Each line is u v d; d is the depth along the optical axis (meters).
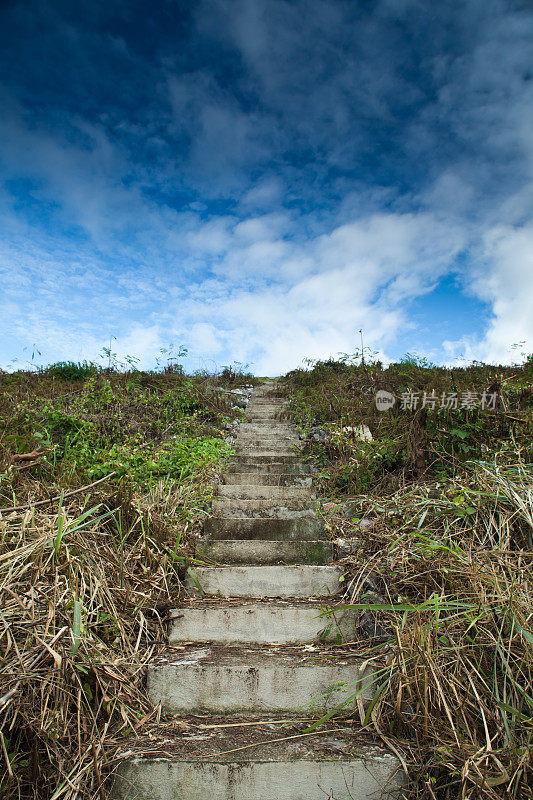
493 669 1.74
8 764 1.43
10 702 1.56
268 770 1.58
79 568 2.10
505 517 2.33
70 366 7.45
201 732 1.77
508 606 1.85
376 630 2.20
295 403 6.86
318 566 2.69
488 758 1.52
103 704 1.75
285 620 2.31
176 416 5.75
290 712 1.92
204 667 1.97
